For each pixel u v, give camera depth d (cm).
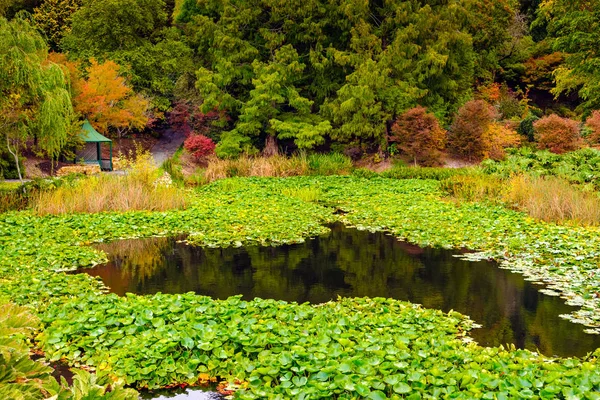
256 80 2948
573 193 1373
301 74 3144
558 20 2675
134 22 3456
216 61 3181
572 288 860
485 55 3712
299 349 527
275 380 507
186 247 1178
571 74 2700
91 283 870
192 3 3459
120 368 535
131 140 3434
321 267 1017
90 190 1544
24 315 349
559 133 2609
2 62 1565
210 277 948
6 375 262
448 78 3092
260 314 668
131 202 1559
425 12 2959
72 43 3406
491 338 662
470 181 1847
